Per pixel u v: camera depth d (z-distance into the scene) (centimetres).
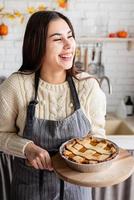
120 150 120
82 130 123
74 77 124
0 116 124
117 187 193
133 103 263
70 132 121
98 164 103
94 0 245
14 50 249
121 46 255
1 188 186
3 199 188
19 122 124
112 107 266
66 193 129
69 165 107
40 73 124
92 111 125
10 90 121
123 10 248
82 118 123
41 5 241
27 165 128
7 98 122
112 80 262
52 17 114
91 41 249
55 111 121
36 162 110
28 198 131
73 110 122
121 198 196
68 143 118
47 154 111
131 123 238
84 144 118
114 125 245
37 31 114
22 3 239
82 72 130
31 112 119
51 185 129
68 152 112
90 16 247
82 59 252
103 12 247
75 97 122
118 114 253
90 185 99
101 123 129
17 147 118
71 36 118
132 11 249
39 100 121
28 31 118
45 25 113
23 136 123
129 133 225
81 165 103
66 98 123
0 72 253
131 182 192
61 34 114
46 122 120
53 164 110
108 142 121
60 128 120
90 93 124
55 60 115
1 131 127
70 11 245
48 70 121
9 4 238
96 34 248
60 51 114
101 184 99
